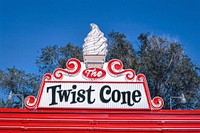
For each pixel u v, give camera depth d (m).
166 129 15.62
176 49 41.62
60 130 15.39
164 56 41.59
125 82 16.66
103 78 16.69
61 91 16.41
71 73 16.67
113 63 16.89
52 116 15.57
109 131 15.49
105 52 17.17
